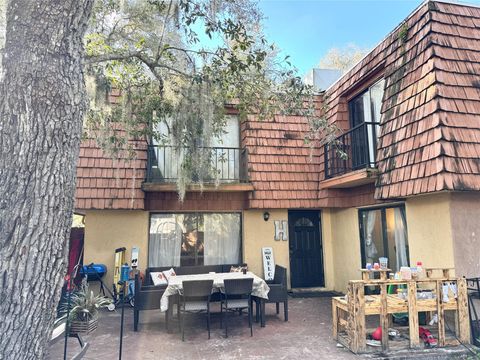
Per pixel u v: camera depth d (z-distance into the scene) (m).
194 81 5.41
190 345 4.81
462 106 4.73
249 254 8.08
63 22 2.29
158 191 7.54
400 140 5.31
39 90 2.16
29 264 2.03
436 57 4.89
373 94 6.88
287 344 4.79
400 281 4.42
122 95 6.13
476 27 5.27
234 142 8.30
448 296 4.46
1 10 2.28
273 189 7.83
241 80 5.49
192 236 8.02
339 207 8.04
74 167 2.34
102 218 7.45
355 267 7.56
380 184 5.69
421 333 4.51
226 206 8.06
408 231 5.68
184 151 6.60
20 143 2.08
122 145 6.42
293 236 8.59
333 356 4.30
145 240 7.55
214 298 5.91
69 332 3.94
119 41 5.64
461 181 4.40
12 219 2.02
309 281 8.54
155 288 5.73
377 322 5.66
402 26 5.76
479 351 4.22
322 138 7.80
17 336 1.99
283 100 5.61
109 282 7.27
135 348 4.69
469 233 4.81
